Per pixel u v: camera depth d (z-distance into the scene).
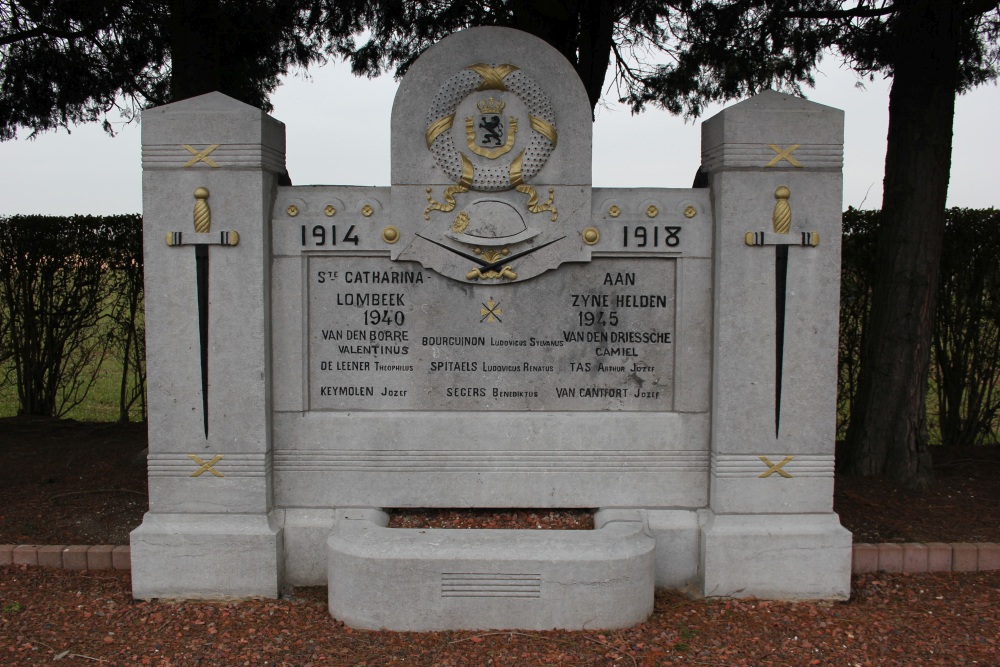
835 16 6.59
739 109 4.36
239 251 4.37
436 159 4.50
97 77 7.42
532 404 4.63
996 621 4.16
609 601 4.06
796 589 4.46
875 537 5.10
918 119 6.00
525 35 4.47
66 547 4.78
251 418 4.43
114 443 7.31
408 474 4.61
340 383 4.61
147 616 4.19
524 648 3.85
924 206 6.02
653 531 4.55
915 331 6.11
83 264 8.17
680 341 4.59
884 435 6.25
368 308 4.57
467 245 4.53
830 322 4.44
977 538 5.09
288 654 3.78
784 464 4.49
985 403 7.60
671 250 4.55
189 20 6.44
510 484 4.62
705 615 4.25
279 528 4.51
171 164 4.32
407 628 4.03
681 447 4.62
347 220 4.52
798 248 4.41
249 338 4.41
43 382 8.41
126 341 8.29
